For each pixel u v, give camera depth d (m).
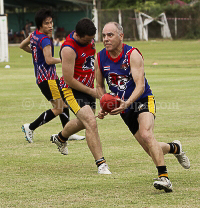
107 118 25.81
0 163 16.06
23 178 13.97
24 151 18.16
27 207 11.05
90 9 169.62
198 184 13.05
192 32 155.50
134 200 11.49
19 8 178.50
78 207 10.98
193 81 42.69
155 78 45.66
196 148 17.89
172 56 78.00
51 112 20.05
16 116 26.53
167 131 21.50
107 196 11.90
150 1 178.12
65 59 15.29
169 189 12.07
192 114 25.98
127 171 14.76
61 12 176.50
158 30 159.00
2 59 74.06
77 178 13.93
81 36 15.02
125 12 153.62
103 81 14.46
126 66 13.52
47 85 19.92
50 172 14.78
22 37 159.12
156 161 12.52
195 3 156.38
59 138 16.67
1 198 11.82
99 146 14.89
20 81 45.31
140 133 12.90
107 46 13.30
